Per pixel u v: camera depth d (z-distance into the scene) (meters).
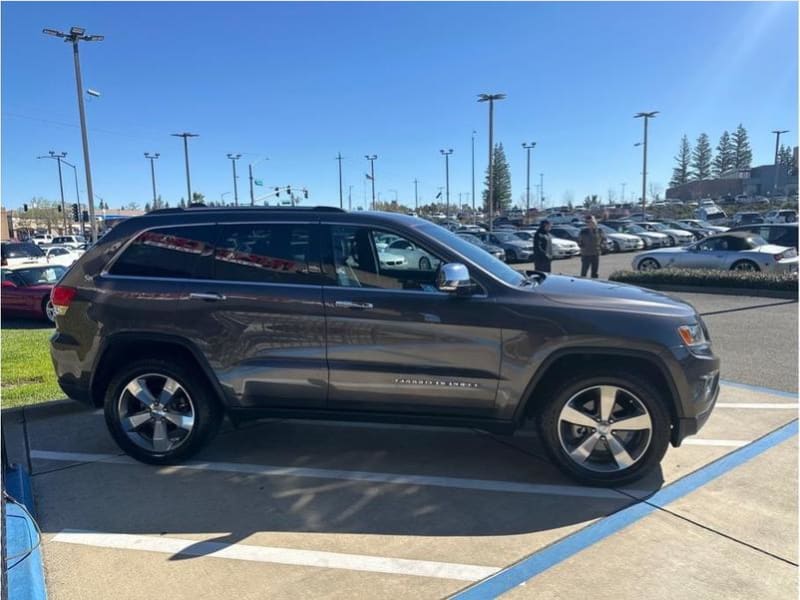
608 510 3.71
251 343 4.19
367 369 4.07
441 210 106.56
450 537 3.43
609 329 3.81
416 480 4.18
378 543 3.38
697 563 3.13
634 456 3.94
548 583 2.99
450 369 3.99
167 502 3.88
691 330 3.90
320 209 4.34
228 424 5.36
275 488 4.07
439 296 4.00
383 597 2.90
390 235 4.18
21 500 3.73
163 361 4.35
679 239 34.47
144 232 4.44
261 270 4.26
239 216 4.37
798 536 3.38
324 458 4.59
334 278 4.16
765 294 12.93
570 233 33.25
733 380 6.48
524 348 3.90
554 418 4.00
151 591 2.97
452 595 2.91
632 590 2.92
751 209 70.75
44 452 4.75
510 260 28.02
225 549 3.33
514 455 4.61
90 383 4.44
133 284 4.34
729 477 4.11
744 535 3.39
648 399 3.85
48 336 10.39
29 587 2.87
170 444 4.42
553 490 4.00
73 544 3.40
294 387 4.19
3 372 6.95
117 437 4.44
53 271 13.98
